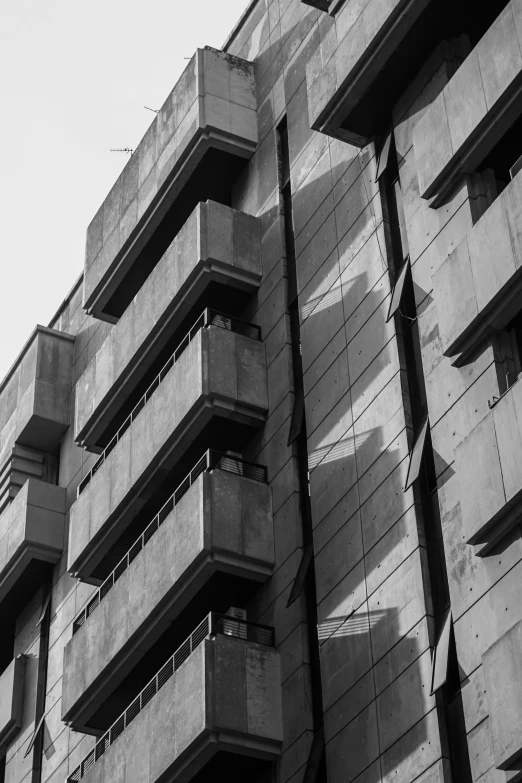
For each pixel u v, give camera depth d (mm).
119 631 35031
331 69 32969
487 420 25109
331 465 31031
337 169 34625
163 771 30562
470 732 24250
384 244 31547
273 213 37406
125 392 40500
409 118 31781
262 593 32562
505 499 24203
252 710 29984
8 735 44438
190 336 37250
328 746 28234
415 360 29766
